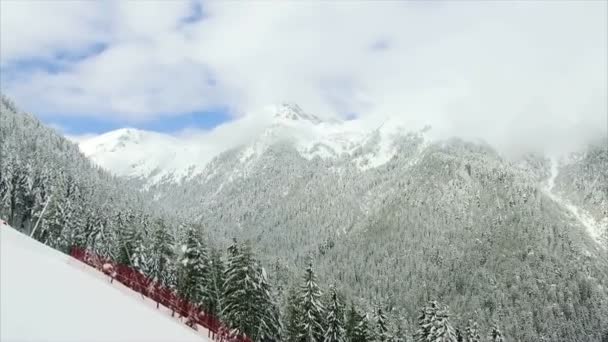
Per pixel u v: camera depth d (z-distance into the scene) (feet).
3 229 128.47
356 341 191.01
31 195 320.09
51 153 502.38
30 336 39.68
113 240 271.69
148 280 186.50
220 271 200.64
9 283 52.26
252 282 162.40
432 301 191.31
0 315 41.39
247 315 161.99
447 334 180.14
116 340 49.08
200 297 183.11
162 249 231.50
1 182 304.30
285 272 474.90
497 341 221.66
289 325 185.57
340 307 182.50
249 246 170.19
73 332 45.16
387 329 207.21
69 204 289.12
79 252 204.23
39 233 295.69
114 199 460.14
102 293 70.59
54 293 55.93
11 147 399.65
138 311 70.13
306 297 173.47
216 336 156.04
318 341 173.58
